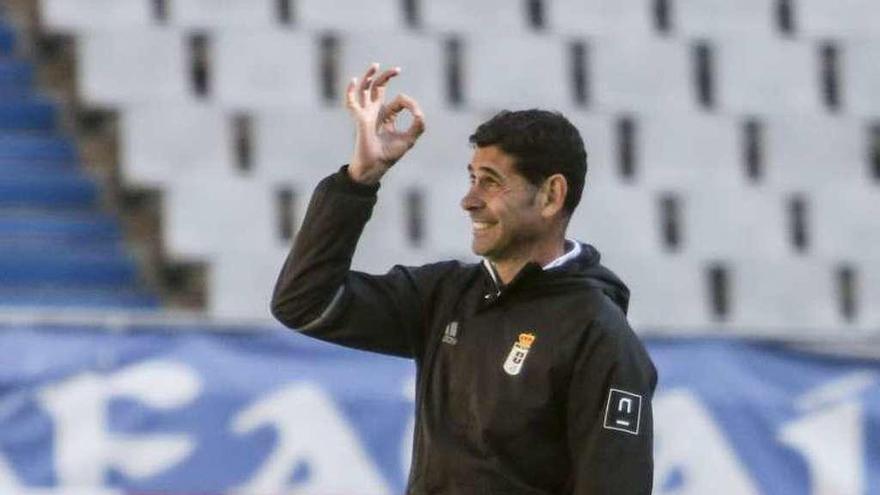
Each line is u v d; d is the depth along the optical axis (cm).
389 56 3706
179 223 3469
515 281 1205
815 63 3916
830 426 2723
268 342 2595
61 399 2508
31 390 2497
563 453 1195
